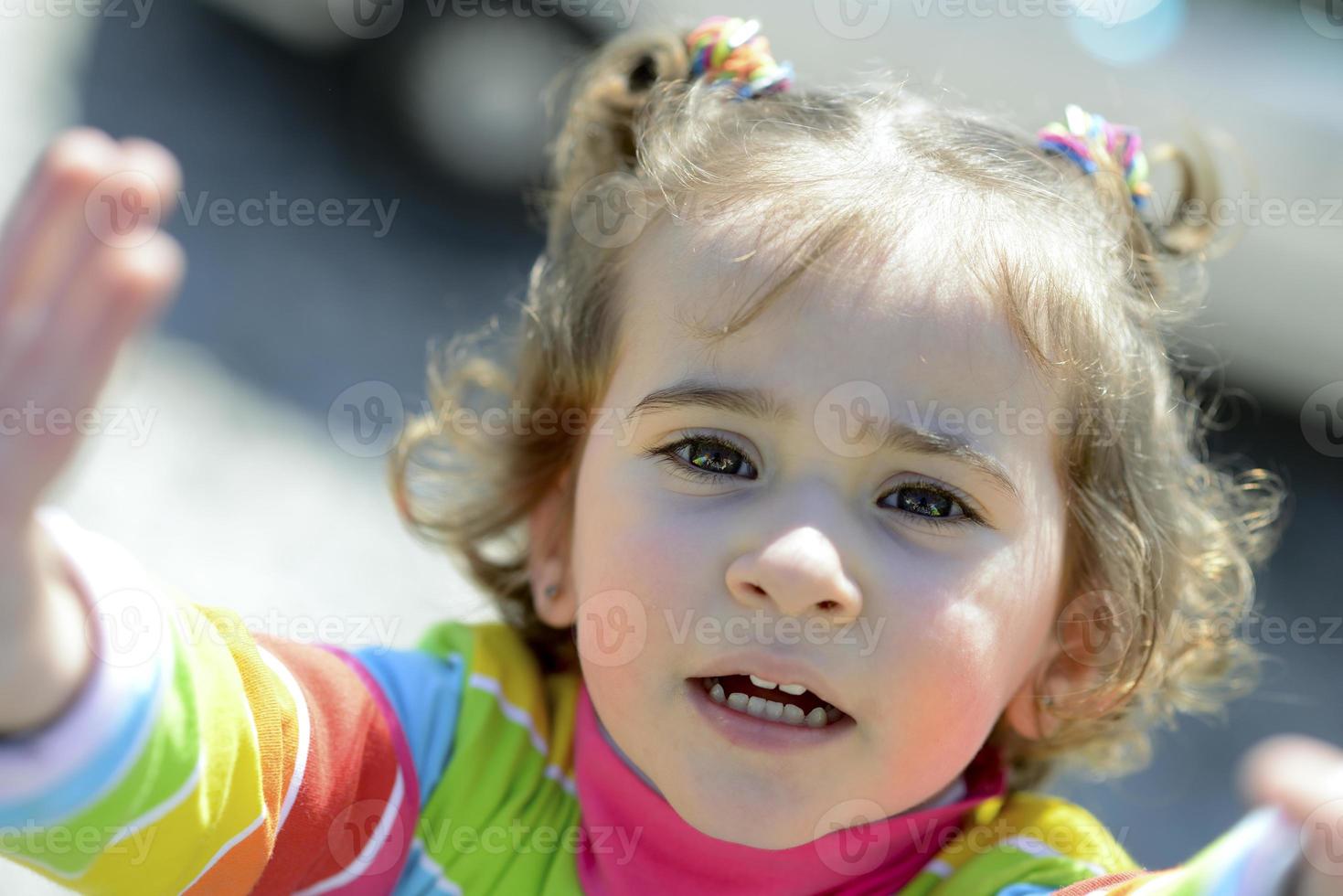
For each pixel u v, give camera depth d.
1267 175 6.53
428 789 2.71
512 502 3.40
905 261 2.50
